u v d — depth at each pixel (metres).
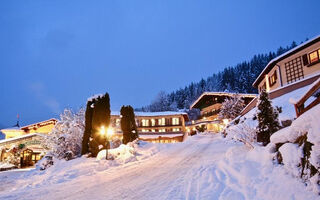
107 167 11.67
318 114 3.97
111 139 20.83
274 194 4.22
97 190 6.86
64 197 6.24
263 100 9.73
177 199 5.39
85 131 16.16
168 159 13.36
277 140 6.03
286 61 23.41
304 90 15.65
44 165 14.68
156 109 89.75
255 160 7.34
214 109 50.62
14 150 25.33
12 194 6.77
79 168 11.18
